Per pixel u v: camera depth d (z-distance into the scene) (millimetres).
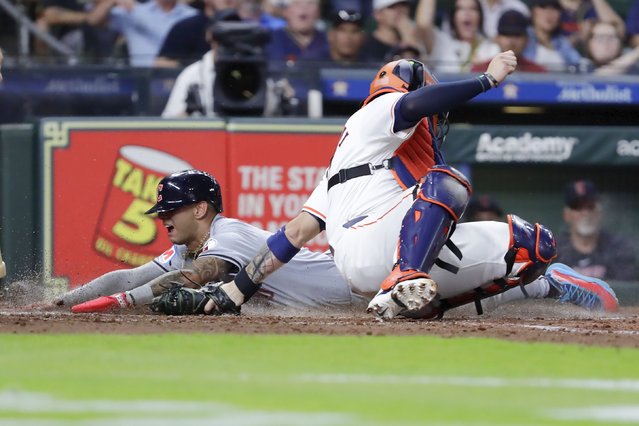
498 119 37500
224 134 31422
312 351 13992
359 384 11297
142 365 12508
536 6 39719
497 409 9844
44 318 18578
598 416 9562
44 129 30844
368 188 19344
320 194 20391
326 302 21812
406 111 18797
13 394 10430
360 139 19484
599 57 40406
